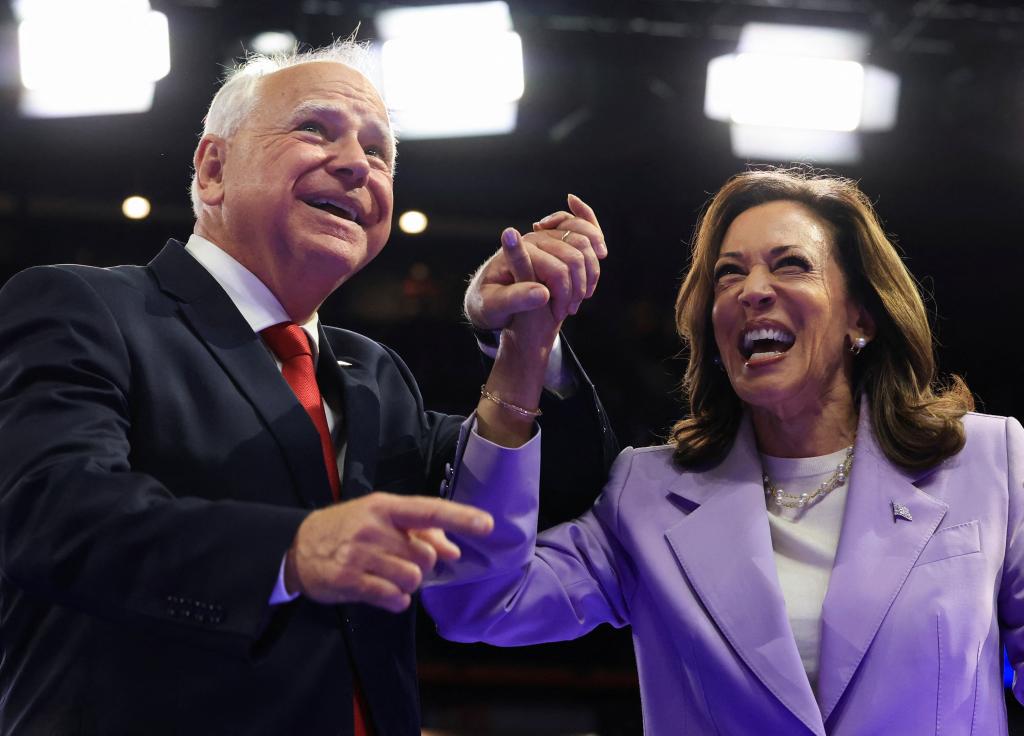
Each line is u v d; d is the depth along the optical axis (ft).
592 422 6.54
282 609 4.24
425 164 18.54
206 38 15.90
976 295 23.31
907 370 6.56
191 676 4.95
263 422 5.42
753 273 6.39
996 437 6.35
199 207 6.23
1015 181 18.75
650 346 23.84
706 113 17.31
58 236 22.24
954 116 17.47
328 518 4.03
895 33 17.01
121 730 4.84
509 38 16.70
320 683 5.20
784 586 6.08
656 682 6.28
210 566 4.14
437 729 20.34
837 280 6.52
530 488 5.96
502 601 6.22
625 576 6.63
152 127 16.44
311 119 5.96
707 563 6.16
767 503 6.48
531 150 17.66
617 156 17.84
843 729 5.64
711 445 6.72
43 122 16.37
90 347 5.13
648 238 22.29
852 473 6.30
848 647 5.71
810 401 6.47
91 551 4.25
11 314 5.30
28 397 4.82
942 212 20.40
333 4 15.83
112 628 4.96
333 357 6.06
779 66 17.16
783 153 17.53
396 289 24.90
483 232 23.29
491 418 5.96
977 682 5.67
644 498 6.63
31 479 4.45
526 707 20.52
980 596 5.74
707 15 16.87
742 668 5.85
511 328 5.94
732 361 6.47
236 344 5.61
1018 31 16.92
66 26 15.84
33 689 4.99
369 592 3.85
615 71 17.29
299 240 5.78
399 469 5.96
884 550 5.94
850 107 17.37
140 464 5.16
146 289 5.67
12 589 5.25
